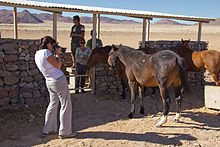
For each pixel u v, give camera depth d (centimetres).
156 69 540
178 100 589
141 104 673
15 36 951
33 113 657
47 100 760
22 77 709
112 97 855
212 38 4459
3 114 638
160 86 541
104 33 5566
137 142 480
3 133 520
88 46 951
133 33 6247
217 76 833
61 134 491
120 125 581
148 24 1152
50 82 465
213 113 691
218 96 702
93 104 767
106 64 892
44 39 474
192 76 1074
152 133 528
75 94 884
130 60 625
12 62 688
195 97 887
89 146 459
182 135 517
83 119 626
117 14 834
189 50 911
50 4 843
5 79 679
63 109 486
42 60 454
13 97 698
